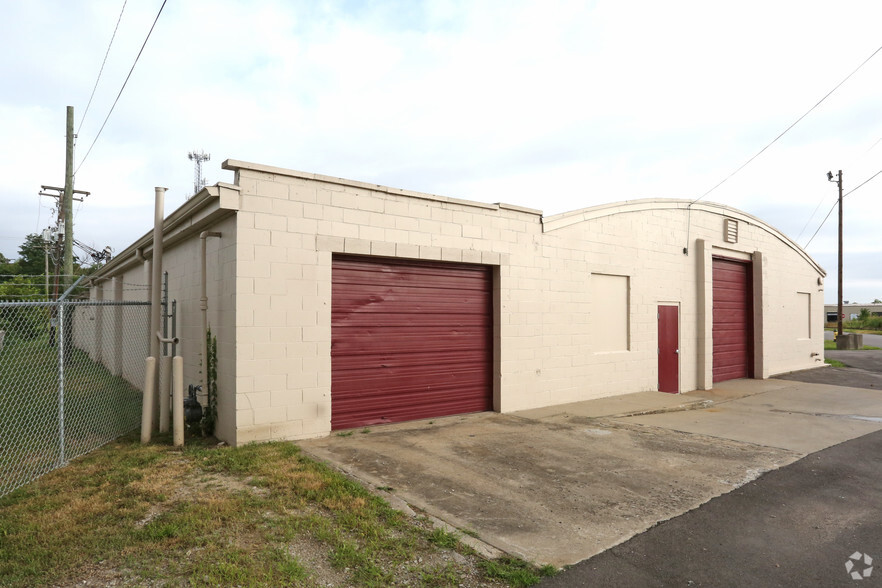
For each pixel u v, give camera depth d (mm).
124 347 12297
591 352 10484
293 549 3670
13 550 3621
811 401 10938
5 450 6281
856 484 5418
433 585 3281
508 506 4598
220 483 4988
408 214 7844
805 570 3562
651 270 11914
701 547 3881
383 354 7812
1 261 45031
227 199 6262
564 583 3342
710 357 12984
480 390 8930
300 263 6816
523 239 9328
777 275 16016
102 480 5098
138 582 3234
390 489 4930
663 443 6957
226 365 6609
